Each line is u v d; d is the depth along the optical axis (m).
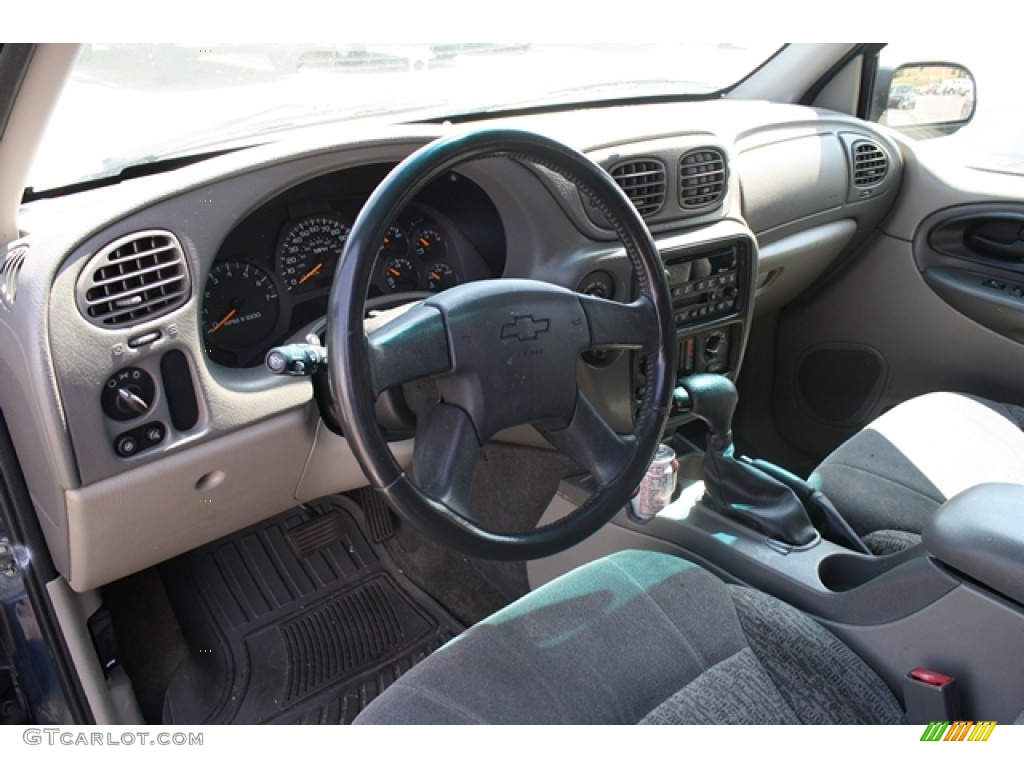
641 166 1.50
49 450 1.08
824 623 1.12
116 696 1.42
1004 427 1.51
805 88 2.13
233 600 1.70
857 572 1.18
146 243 1.10
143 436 1.14
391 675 1.61
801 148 1.85
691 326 1.65
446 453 0.99
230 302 1.30
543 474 1.71
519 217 1.42
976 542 0.92
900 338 2.09
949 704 0.95
